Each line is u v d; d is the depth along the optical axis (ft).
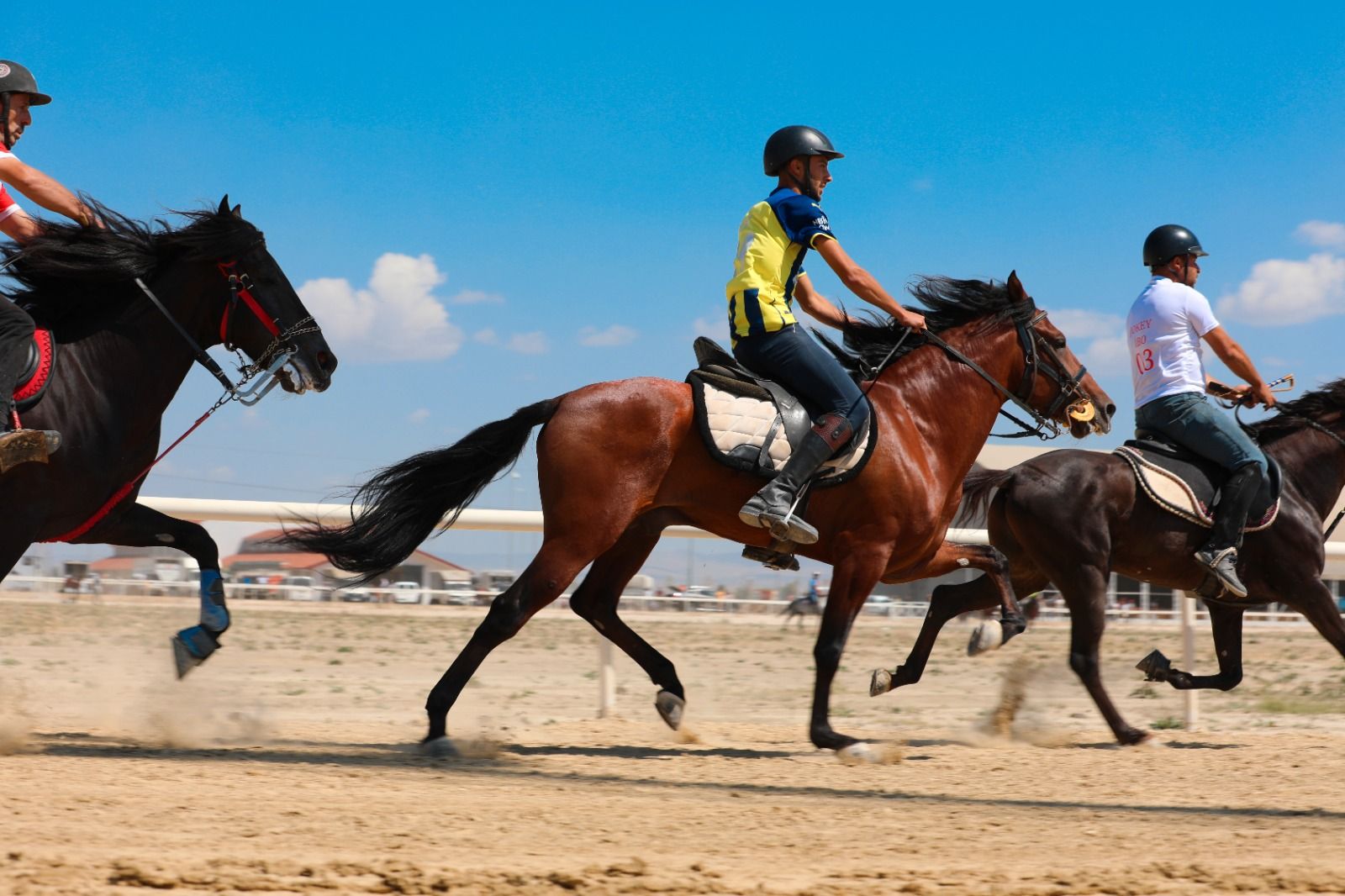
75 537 18.31
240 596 40.60
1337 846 12.12
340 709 23.02
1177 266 21.53
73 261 17.15
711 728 21.85
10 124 18.16
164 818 11.89
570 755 18.12
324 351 18.56
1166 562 20.74
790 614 49.21
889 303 18.72
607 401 17.79
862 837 12.17
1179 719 24.26
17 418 16.44
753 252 18.35
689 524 19.21
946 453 19.53
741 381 18.19
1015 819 13.30
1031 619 23.08
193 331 18.17
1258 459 20.35
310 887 9.73
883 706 26.14
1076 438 21.11
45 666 27.53
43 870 9.78
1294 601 20.93
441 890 9.78
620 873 10.23
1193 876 10.71
